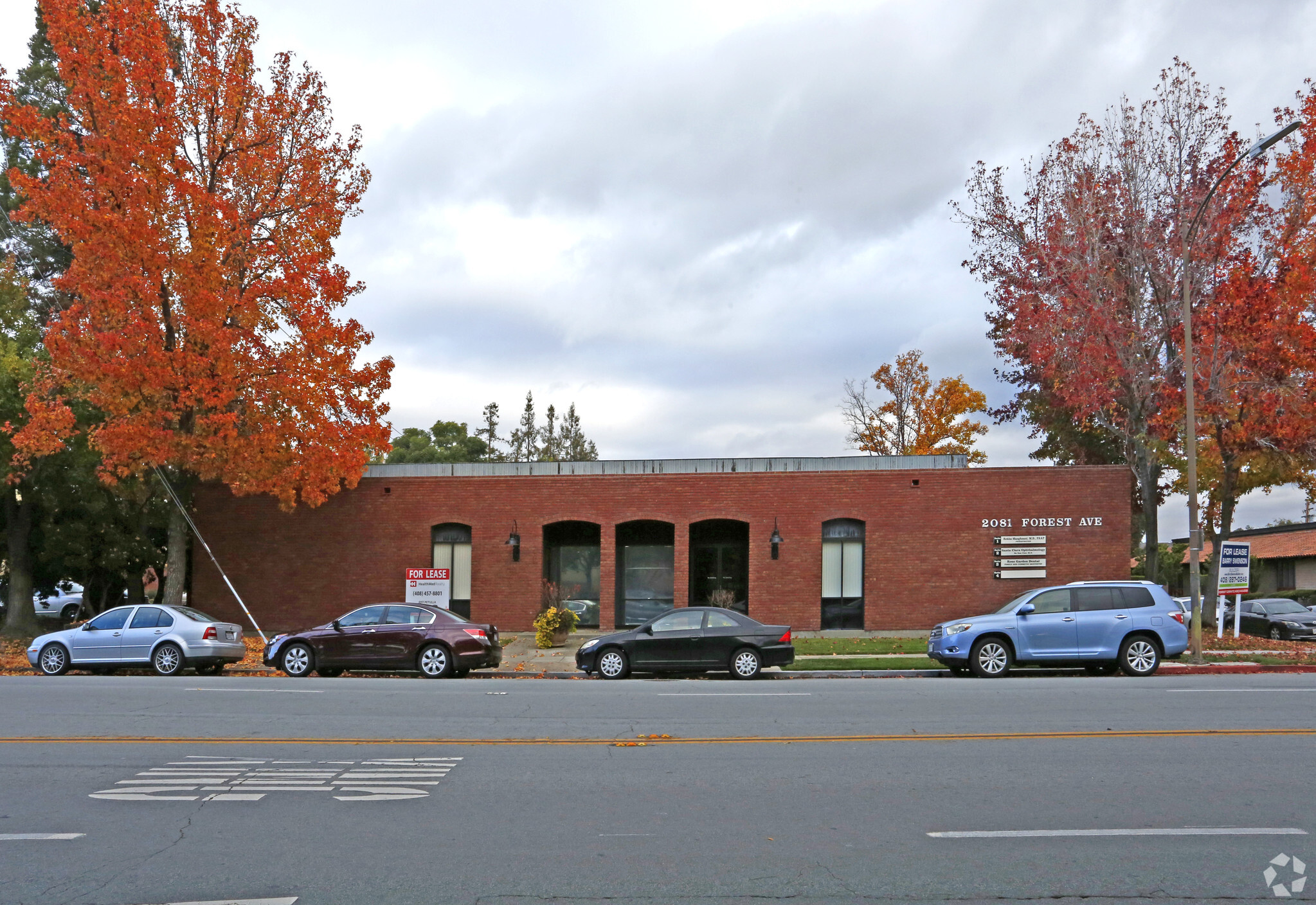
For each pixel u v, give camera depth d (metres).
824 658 20.84
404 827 6.96
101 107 21.17
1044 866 5.95
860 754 9.59
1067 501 25.77
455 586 27.47
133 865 6.08
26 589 28.70
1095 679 16.75
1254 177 26.53
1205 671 18.50
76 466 27.27
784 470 27.81
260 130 23.41
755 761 9.26
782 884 5.67
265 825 7.03
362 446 24.31
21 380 25.03
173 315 22.69
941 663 19.11
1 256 36.19
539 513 27.19
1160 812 7.24
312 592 27.53
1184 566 49.00
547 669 20.50
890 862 6.07
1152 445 29.53
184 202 22.11
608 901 5.39
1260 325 25.56
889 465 27.80
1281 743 10.06
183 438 22.25
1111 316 29.34
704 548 27.98
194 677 18.25
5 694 14.86
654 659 18.28
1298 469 31.48
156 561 33.44
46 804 7.65
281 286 22.52
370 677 18.38
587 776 8.63
